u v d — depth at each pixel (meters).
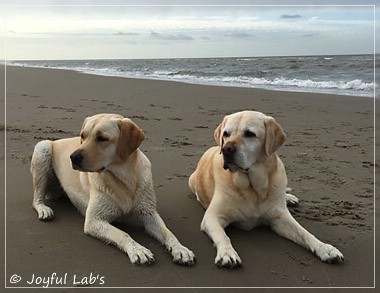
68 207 1.40
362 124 2.64
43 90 4.16
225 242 1.10
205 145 2.15
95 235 1.16
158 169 1.77
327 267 1.04
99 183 1.20
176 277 0.98
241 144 1.15
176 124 2.63
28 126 2.46
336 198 1.49
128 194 1.20
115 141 1.17
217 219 1.21
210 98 3.65
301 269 1.03
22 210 1.34
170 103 3.43
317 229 1.25
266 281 0.98
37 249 1.09
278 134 1.21
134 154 1.22
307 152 2.07
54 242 1.14
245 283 0.97
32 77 5.52
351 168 1.82
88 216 1.19
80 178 1.32
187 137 2.31
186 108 3.20
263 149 1.19
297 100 3.49
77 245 1.12
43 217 1.27
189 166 1.81
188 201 1.45
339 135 2.39
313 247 1.10
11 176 1.63
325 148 2.13
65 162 1.39
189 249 1.12
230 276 0.99
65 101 3.47
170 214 1.35
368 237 1.20
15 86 4.46
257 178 1.19
